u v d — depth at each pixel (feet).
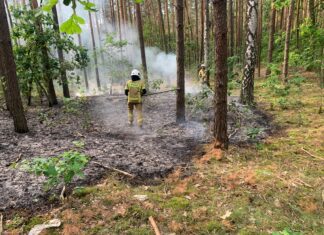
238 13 71.82
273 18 49.32
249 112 28.02
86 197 13.79
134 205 13.04
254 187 14.44
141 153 19.76
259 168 16.58
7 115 30.53
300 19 60.70
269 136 22.66
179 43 26.09
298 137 21.59
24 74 32.58
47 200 13.67
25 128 24.14
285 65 39.40
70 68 36.40
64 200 13.56
